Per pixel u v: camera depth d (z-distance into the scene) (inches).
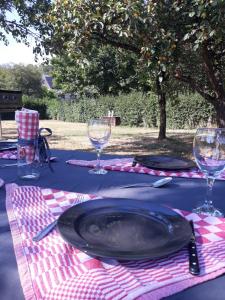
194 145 45.2
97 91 736.3
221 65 189.5
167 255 27.3
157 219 34.3
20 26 257.3
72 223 32.2
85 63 175.5
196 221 36.2
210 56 173.5
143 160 65.2
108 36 174.6
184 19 145.2
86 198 43.9
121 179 54.7
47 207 40.4
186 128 536.4
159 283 24.2
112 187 50.3
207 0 123.7
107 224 33.1
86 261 26.9
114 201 38.7
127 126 603.8
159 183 50.4
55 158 68.9
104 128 61.8
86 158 71.6
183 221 33.3
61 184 51.4
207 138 43.9
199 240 31.4
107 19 152.9
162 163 62.9
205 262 27.3
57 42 238.7
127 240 30.0
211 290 24.1
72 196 44.8
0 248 30.0
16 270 26.4
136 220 34.2
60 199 43.5
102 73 680.4
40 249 29.3
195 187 50.5
